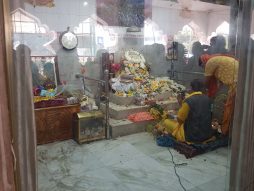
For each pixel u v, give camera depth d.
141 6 5.31
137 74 5.25
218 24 6.19
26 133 1.06
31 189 1.10
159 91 5.02
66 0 4.50
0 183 0.97
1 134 0.95
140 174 2.95
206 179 2.83
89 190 2.62
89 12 4.76
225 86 3.81
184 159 3.34
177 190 2.62
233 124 1.79
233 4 3.79
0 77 0.93
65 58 4.65
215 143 3.58
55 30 4.48
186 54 6.18
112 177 2.88
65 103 3.95
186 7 5.93
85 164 3.20
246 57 1.68
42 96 3.92
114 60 5.18
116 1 5.00
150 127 4.30
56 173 2.96
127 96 4.65
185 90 5.26
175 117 4.19
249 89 1.72
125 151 3.59
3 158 0.97
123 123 4.20
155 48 5.70
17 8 1.00
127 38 5.29
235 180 1.86
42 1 4.25
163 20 5.69
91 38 4.87
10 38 0.98
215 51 4.54
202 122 3.50
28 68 1.04
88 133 3.88
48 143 3.86
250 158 1.86
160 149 3.65
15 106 1.02
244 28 1.65
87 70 4.91
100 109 4.39
